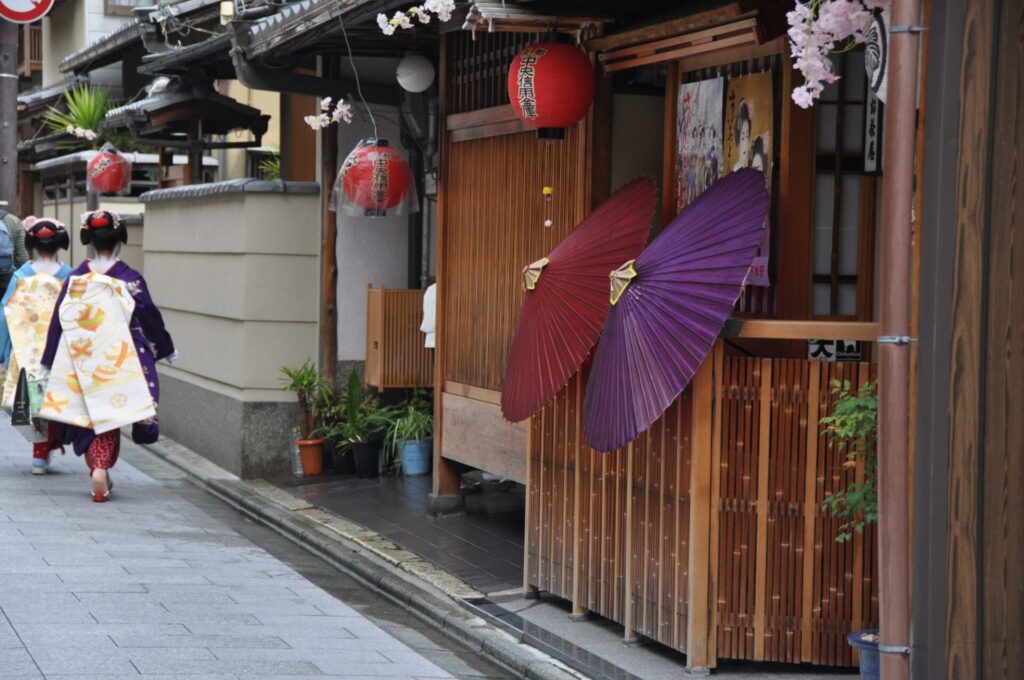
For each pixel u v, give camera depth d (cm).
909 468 571
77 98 2462
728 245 746
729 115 871
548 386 868
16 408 1366
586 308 858
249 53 1298
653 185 855
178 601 899
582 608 879
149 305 1275
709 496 756
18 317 1353
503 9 877
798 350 836
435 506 1195
